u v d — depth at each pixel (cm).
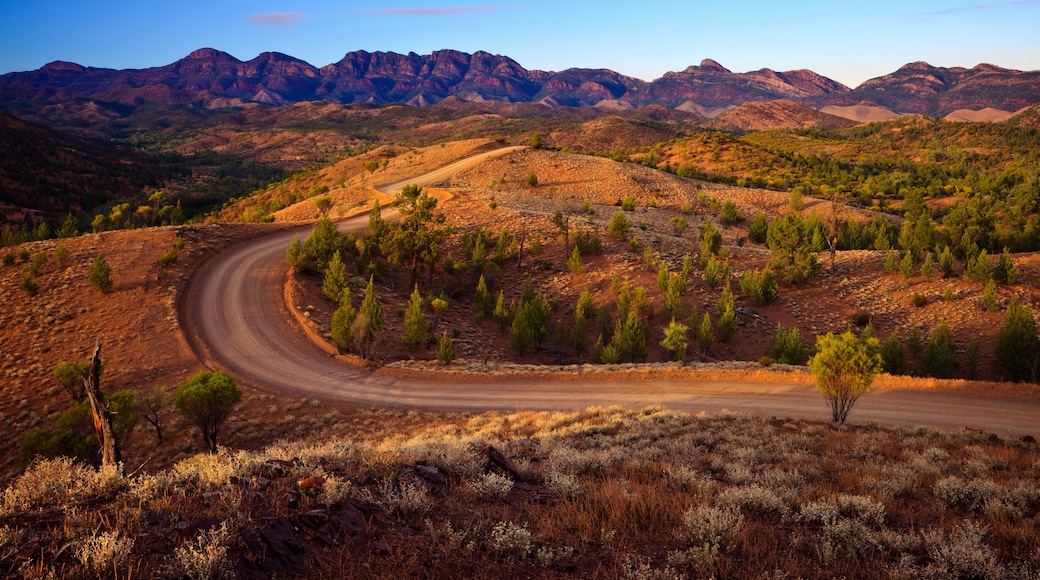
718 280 7656
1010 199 16062
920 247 8550
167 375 4288
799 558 775
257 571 571
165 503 690
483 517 799
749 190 15775
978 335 6316
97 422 1514
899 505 1079
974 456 1673
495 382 4175
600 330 6381
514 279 7994
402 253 7262
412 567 624
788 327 6819
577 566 689
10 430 3553
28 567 535
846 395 2709
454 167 16162
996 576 727
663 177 16112
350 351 4938
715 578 688
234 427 3491
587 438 2225
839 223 11575
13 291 5462
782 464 1511
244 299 5912
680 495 1002
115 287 5662
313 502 727
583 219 10419
